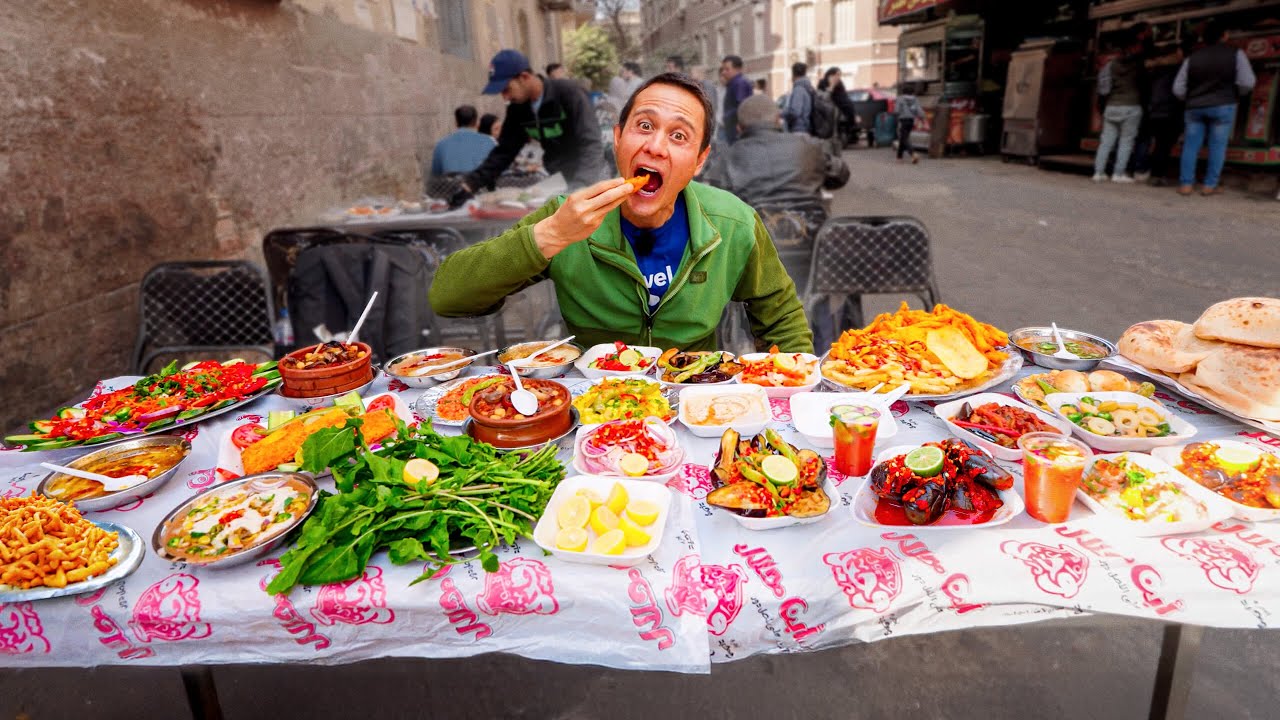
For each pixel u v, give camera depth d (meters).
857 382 1.83
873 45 32.59
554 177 5.78
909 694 2.17
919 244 3.66
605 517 1.23
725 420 1.67
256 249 4.99
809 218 4.30
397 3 8.00
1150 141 11.06
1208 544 1.20
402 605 1.15
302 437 1.56
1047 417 1.59
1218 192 9.62
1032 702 2.12
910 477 1.32
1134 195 9.86
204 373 2.00
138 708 2.19
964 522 1.28
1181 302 5.44
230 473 1.51
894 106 20.38
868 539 1.26
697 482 1.47
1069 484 1.24
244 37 4.91
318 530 1.20
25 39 3.21
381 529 1.22
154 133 4.00
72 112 3.45
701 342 2.41
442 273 2.09
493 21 12.80
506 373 2.08
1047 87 13.18
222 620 1.16
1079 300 5.60
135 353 3.26
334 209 5.75
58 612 1.17
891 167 15.10
